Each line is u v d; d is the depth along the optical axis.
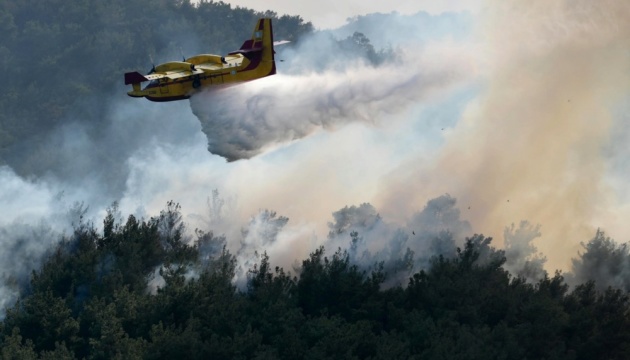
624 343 61.16
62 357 61.00
